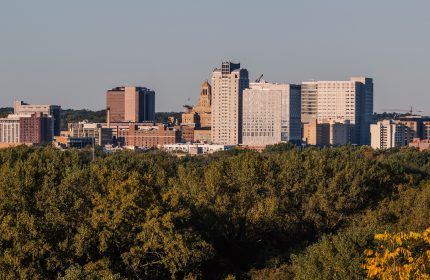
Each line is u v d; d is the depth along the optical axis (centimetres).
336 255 14325
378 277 11500
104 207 17475
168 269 17475
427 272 10762
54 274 16650
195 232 17775
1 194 18038
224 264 19212
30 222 16675
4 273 15975
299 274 14925
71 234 17238
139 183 18338
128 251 17338
